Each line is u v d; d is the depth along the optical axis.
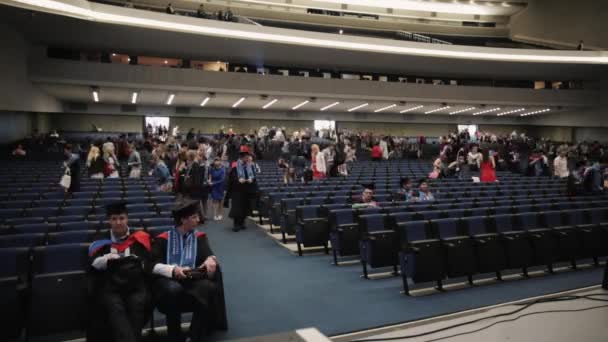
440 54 19.20
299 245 7.89
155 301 4.21
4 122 18.09
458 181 14.01
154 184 11.14
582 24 24.12
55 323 4.20
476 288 6.25
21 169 13.88
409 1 26.66
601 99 29.80
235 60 24.50
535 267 7.62
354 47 17.69
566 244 7.40
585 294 5.94
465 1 26.84
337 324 4.79
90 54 21.81
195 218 4.55
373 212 7.98
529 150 25.11
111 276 4.01
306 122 32.03
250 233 9.69
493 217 7.52
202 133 29.62
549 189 12.70
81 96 24.14
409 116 33.94
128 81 21.47
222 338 4.41
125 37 20.22
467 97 28.47
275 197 10.04
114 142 18.23
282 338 3.95
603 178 12.55
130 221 6.13
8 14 16.56
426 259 5.96
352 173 15.94
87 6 12.68
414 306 5.40
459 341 4.36
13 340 4.12
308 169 14.35
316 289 6.02
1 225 6.00
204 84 23.03
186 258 4.46
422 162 22.23
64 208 7.37
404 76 28.81
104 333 3.95
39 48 20.19
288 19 26.73
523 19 28.50
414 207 8.42
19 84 18.48
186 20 14.76
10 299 4.10
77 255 4.79
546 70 27.86
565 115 32.66
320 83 25.50
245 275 6.62
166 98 25.53
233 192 9.90
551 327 4.73
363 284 6.31
